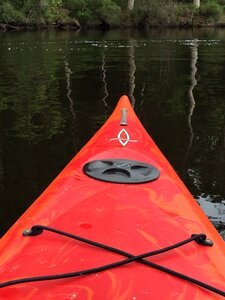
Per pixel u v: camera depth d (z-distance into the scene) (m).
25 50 12.80
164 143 4.42
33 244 1.54
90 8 26.44
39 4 23.94
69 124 5.01
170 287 1.29
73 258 1.42
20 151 4.16
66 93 6.65
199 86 7.25
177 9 26.14
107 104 5.96
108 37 18.17
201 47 13.63
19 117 5.27
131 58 10.85
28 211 1.97
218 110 5.68
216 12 26.58
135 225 1.67
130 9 26.89
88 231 1.60
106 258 1.41
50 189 2.18
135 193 2.00
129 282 1.29
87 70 8.85
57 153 4.10
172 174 2.46
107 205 1.86
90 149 2.86
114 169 2.25
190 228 1.74
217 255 1.55
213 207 3.15
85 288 1.26
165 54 11.74
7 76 8.10
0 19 23.44
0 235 2.79
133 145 2.94
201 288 1.31
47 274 1.34
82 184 2.12
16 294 1.25
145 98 6.39
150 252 1.41
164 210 1.87
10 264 1.43
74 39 16.98
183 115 5.44
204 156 4.05
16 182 3.50
